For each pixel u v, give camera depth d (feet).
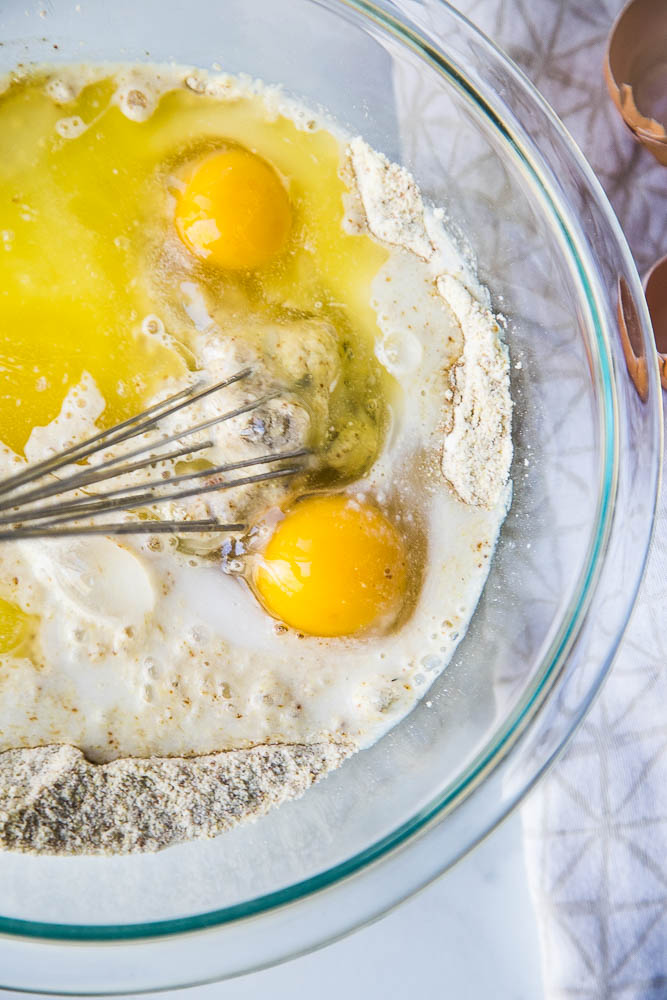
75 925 1.52
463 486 1.63
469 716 1.61
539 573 1.61
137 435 1.55
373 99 1.64
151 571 1.59
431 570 1.62
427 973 1.66
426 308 1.64
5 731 1.57
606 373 1.57
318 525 1.58
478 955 1.67
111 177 1.62
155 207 1.62
